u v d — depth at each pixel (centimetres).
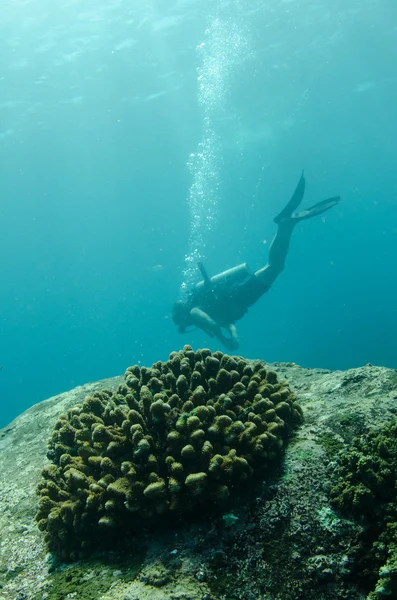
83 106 2883
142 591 230
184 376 333
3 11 1895
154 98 2977
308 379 421
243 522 256
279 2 2172
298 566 233
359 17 2506
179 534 262
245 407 317
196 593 227
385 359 3553
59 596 240
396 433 268
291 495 262
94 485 270
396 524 230
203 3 2072
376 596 216
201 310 1159
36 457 404
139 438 277
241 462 267
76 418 344
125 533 270
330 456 279
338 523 244
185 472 269
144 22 2138
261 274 1191
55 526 274
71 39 2166
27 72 2364
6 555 292
